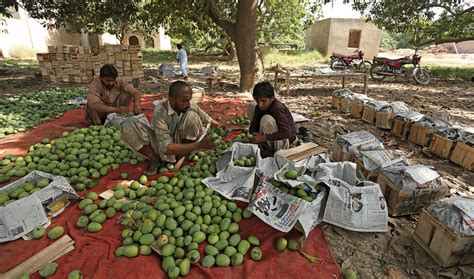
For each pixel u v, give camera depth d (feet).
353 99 21.38
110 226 8.59
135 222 8.38
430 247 7.81
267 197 8.98
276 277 6.95
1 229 7.93
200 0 36.96
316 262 7.43
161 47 109.60
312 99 27.40
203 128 12.24
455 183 11.87
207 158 11.75
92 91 15.67
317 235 8.39
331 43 71.00
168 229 7.98
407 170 9.39
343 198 8.52
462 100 27.27
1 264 7.22
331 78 41.78
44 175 9.79
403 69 39.45
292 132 12.26
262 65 29.78
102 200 9.61
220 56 75.15
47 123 17.80
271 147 12.17
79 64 33.37
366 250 8.02
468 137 13.23
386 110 18.08
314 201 8.48
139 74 33.47
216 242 7.77
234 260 7.27
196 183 9.86
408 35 136.87
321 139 16.39
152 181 10.43
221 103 23.52
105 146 12.85
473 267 7.42
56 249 7.52
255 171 9.77
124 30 73.10
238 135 14.90
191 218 8.34
